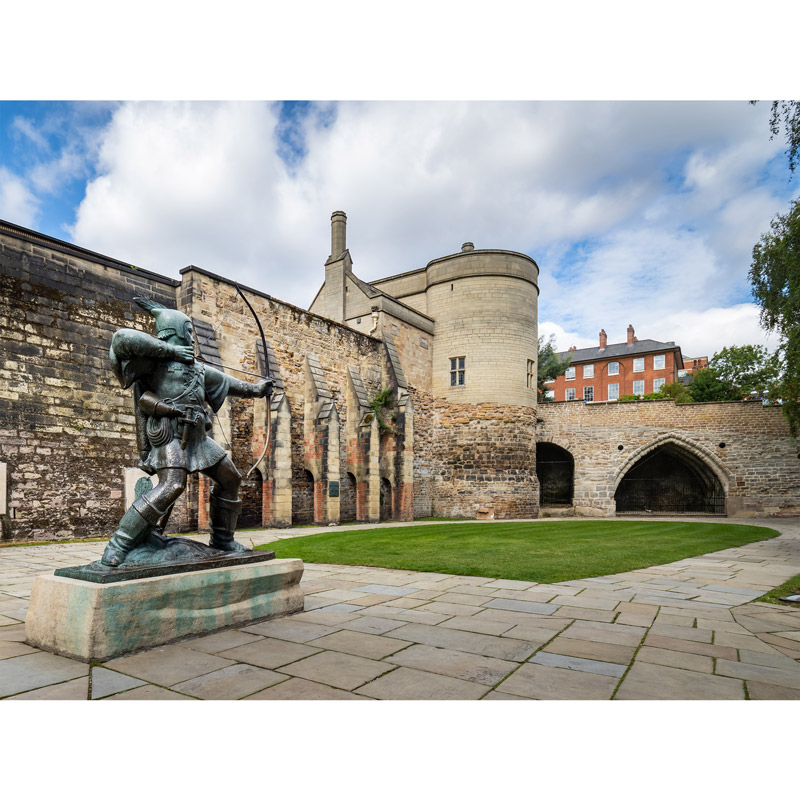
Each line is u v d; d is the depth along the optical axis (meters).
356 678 3.48
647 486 31.00
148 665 3.70
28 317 12.38
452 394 25.64
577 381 60.69
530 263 26.36
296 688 3.30
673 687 3.37
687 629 4.81
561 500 30.03
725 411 25.66
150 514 4.44
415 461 24.48
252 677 3.49
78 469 13.05
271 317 17.83
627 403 26.92
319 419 18.36
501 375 25.06
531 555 9.82
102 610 3.80
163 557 4.51
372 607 5.64
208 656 3.91
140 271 14.75
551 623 4.99
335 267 25.94
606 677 3.54
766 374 37.88
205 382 5.09
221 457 5.03
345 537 12.96
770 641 4.45
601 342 62.09
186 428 4.73
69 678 3.44
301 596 5.45
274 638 4.40
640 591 6.65
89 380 13.41
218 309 15.90
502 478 24.41
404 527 16.91
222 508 5.25
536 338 26.62
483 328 25.28
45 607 4.04
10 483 11.84
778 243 13.09
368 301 23.92
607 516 26.52
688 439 26.00
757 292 14.10
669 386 44.22
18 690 3.24
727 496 25.42
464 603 5.87
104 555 4.27
